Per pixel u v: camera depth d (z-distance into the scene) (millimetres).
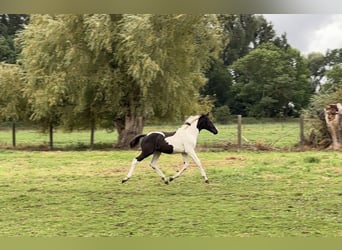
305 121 17562
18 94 19281
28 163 13102
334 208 7383
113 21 17797
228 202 7871
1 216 6984
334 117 16141
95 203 7867
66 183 9781
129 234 5996
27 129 26484
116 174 10977
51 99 17469
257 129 28703
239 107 46938
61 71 17984
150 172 11250
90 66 18328
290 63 46375
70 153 15969
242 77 46656
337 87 18328
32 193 8758
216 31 18562
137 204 7766
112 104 18266
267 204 7691
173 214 7043
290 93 43500
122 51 17625
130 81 18250
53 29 17844
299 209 7320
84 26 17859
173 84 17781
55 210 7367
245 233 6016
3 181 10047
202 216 6906
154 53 17328
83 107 18078
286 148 16922
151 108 18016
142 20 16953
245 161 13125
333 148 16250
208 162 13008
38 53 18219
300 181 9773
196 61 19031
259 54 44219
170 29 17469
